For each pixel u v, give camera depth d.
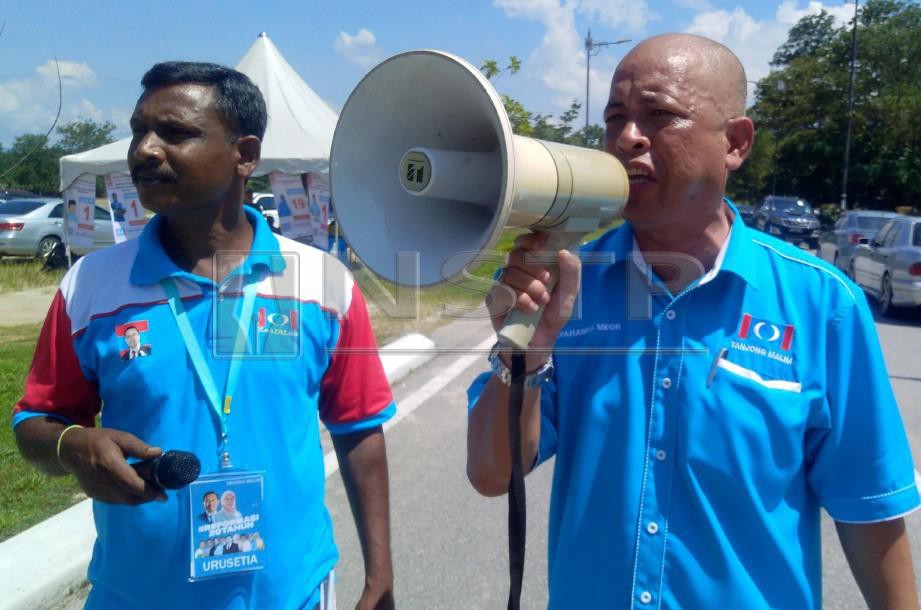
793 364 1.54
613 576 1.59
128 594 1.72
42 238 14.98
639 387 1.61
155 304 1.73
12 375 6.38
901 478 1.53
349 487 2.03
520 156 1.13
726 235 1.65
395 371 6.62
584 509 1.63
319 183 9.29
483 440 1.66
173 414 1.70
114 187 9.34
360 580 3.36
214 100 1.73
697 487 1.53
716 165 1.53
